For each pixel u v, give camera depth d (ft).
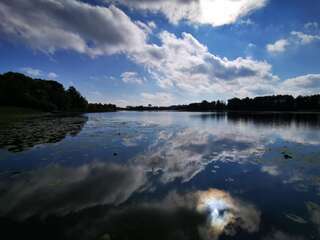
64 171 20.18
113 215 12.24
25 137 39.45
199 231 10.77
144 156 26.12
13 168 20.99
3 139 36.91
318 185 16.97
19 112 133.39
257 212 12.75
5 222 11.44
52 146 31.83
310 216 12.24
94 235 10.35
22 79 175.22
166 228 11.00
